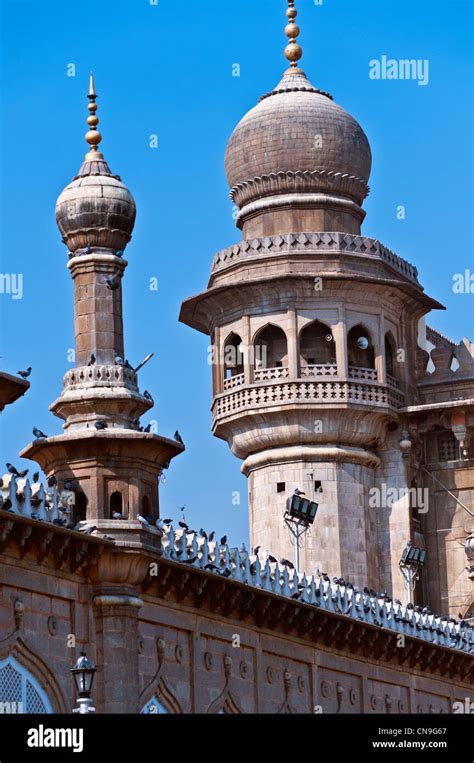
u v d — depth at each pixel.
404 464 82.50
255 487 81.75
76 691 50.97
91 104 55.69
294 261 81.31
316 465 80.75
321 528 80.31
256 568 60.38
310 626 63.28
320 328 81.88
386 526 82.00
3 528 48.09
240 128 83.81
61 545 50.28
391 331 83.38
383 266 82.75
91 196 53.66
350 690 66.38
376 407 80.88
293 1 86.38
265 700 60.66
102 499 52.03
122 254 54.22
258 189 83.19
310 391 80.19
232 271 82.25
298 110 82.94
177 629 56.19
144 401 53.22
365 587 74.50
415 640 70.12
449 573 83.50
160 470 53.59
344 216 83.25
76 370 53.16
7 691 48.94
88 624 51.81
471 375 84.25
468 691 75.50
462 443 83.00
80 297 53.72
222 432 82.81
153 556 52.62
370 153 84.81
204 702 57.12
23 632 49.38
